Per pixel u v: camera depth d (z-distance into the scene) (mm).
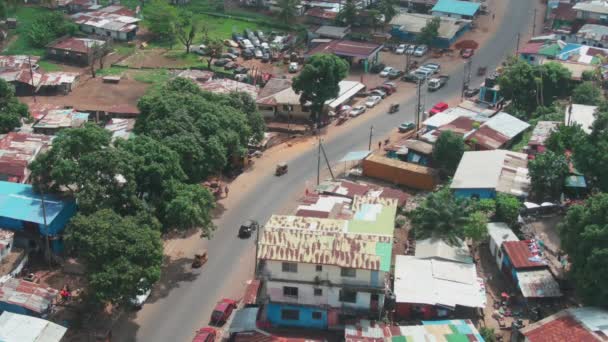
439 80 134500
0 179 92312
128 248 68188
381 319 68438
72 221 70625
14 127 109750
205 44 151625
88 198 75000
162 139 86000
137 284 69375
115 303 69562
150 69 148250
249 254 83688
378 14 158750
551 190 85875
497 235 79125
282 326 70500
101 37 160625
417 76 137125
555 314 65188
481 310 70562
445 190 87250
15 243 80125
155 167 77500
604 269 62469
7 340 63625
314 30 162625
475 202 83312
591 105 108500
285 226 71312
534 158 92000
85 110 124812
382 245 68125
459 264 73812
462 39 156625
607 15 150750
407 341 63812
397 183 98875
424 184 96750
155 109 90938
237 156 98375
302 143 113875
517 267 72312
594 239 64438
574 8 154625
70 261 80125
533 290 69625
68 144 79250
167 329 71062
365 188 92750
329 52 144750
